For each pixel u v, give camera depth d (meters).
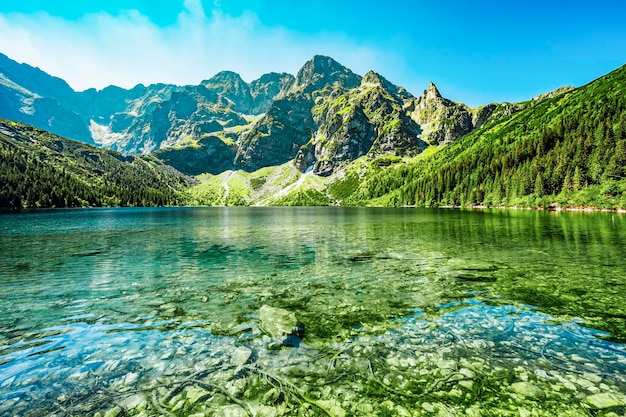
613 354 8.72
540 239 32.97
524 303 13.11
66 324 11.66
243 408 6.68
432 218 75.94
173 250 29.77
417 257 24.27
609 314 11.72
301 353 9.12
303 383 7.62
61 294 15.66
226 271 20.64
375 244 32.03
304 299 14.41
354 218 84.56
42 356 9.10
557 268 19.45
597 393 6.92
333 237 38.94
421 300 13.83
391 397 7.00
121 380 7.82
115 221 75.00
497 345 9.38
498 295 14.27
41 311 13.13
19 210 146.25
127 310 13.23
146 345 9.80
